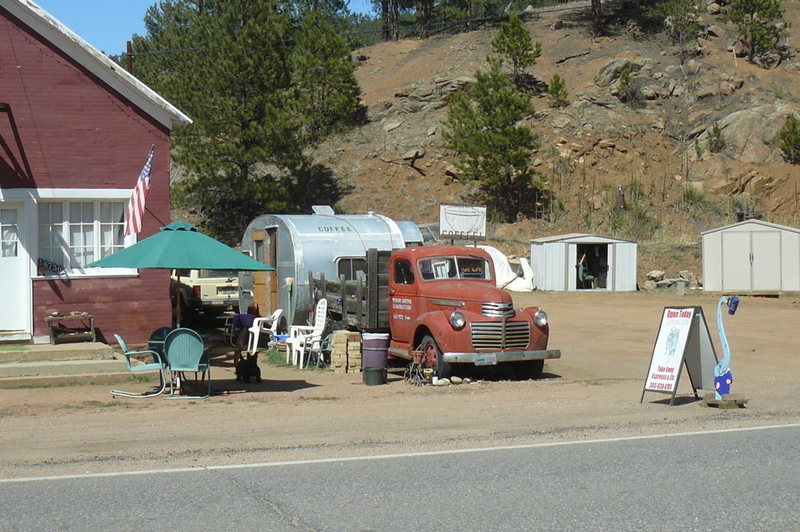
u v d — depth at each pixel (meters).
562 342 21.67
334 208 47.19
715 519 6.36
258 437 9.52
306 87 54.22
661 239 43.81
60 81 16.66
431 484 7.37
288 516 6.41
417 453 8.62
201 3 50.97
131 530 6.05
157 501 6.80
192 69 42.31
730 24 64.19
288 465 8.08
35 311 16.34
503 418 10.87
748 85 56.06
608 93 56.03
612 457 8.45
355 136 54.53
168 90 41.91
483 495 7.02
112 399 12.52
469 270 16.14
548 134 51.84
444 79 57.44
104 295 16.89
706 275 36.22
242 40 40.97
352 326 17.16
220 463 8.16
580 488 7.25
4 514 6.43
